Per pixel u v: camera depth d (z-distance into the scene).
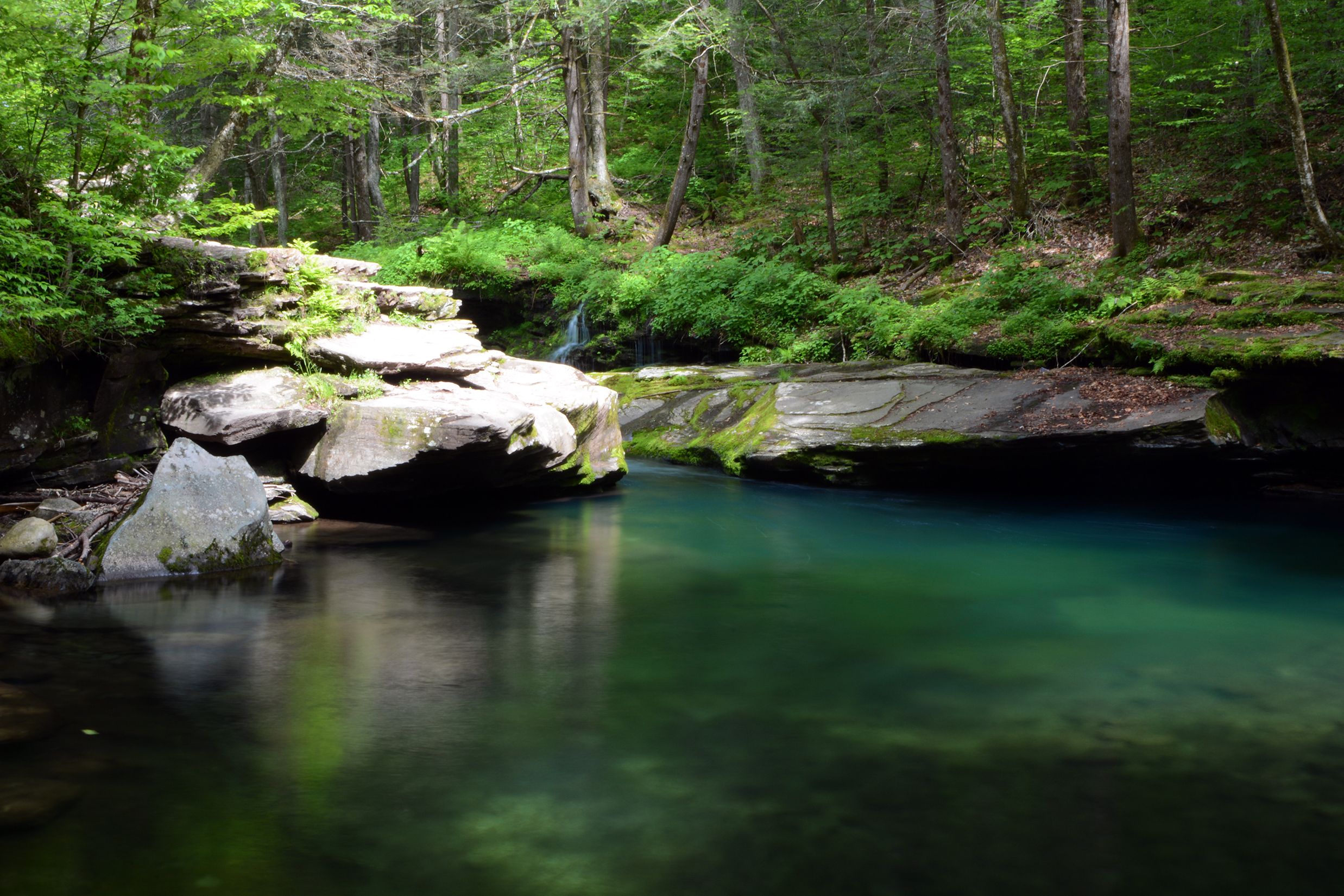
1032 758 4.09
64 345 8.86
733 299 19.22
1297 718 4.56
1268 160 16.16
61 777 3.79
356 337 10.57
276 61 16.23
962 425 11.34
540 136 31.67
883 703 4.79
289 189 32.62
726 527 9.75
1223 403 10.41
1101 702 4.80
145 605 6.52
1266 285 12.55
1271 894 3.02
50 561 6.92
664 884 3.07
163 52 9.87
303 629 6.02
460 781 3.84
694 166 28.44
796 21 21.72
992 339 14.07
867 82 18.67
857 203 20.72
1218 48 16.89
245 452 9.52
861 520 10.16
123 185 10.07
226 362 10.06
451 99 29.94
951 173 18.31
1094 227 17.30
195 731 4.32
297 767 3.95
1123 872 3.16
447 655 5.55
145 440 9.48
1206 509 10.71
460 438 8.97
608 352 21.39
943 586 7.42
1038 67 19.08
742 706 4.75
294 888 3.02
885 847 3.32
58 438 8.85
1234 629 6.21
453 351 10.82
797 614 6.56
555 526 9.70
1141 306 13.41
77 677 5.02
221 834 3.36
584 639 5.92
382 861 3.20
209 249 9.82
